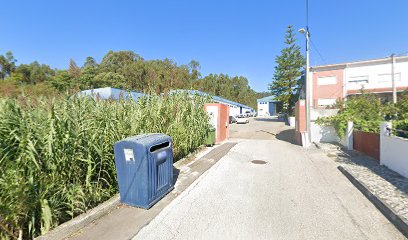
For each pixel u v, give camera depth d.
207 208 3.86
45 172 3.26
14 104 3.28
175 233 3.07
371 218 3.49
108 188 4.29
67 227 3.03
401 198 3.96
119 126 4.69
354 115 9.64
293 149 9.91
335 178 5.59
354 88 19.95
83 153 3.73
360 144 8.55
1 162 2.91
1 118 3.08
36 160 3.13
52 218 3.13
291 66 33.12
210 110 12.38
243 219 3.47
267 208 3.87
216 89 70.81
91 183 3.89
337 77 20.23
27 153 3.01
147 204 3.78
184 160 7.43
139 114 5.58
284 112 35.66
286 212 3.71
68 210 3.39
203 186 5.01
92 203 3.87
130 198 3.88
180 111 7.66
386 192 4.26
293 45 32.69
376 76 19.45
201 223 3.35
